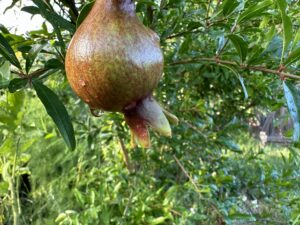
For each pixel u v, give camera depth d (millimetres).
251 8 203
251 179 479
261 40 256
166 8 239
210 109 515
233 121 476
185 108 458
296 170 428
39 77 199
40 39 257
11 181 570
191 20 256
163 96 469
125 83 142
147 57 145
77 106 552
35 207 712
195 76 444
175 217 461
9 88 170
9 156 519
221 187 471
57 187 687
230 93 513
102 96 146
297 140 177
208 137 447
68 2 210
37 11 191
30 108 590
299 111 181
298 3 283
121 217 464
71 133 175
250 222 458
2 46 166
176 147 462
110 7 145
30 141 448
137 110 157
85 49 142
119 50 140
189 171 490
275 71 197
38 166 725
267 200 454
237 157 540
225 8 224
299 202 386
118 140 523
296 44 190
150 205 456
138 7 220
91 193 480
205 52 346
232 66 239
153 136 460
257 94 458
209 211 453
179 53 277
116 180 518
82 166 634
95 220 473
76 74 146
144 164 509
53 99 175
